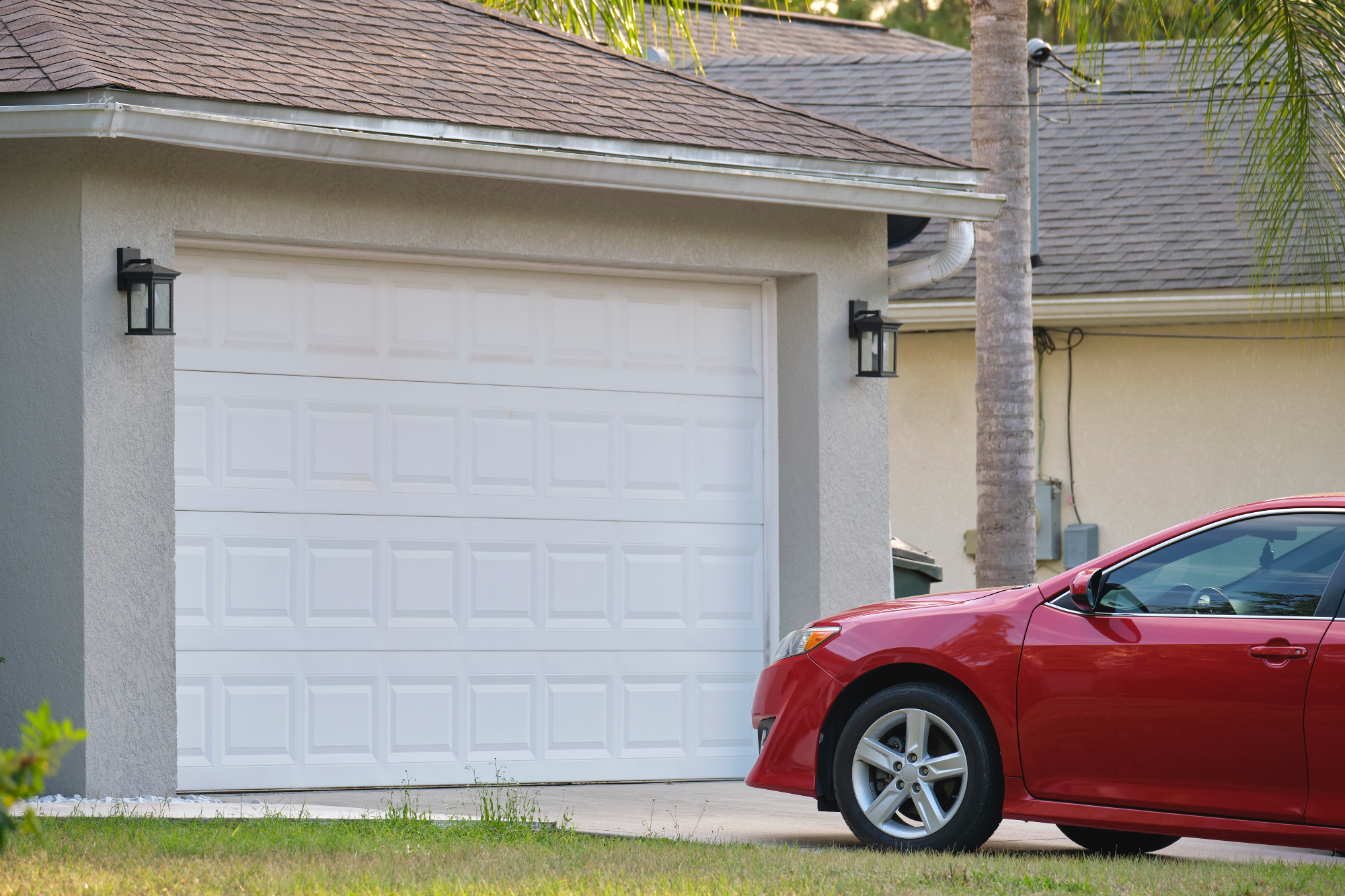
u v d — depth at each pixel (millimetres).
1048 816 9211
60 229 11250
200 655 12008
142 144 11430
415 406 12844
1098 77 24734
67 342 11195
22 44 11609
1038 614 9445
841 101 25359
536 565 13250
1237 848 10602
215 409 12133
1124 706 8984
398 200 12438
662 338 13883
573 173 12531
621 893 7508
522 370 13273
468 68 13383
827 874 8250
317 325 12523
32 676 11188
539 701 13188
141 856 8211
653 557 13734
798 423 14156
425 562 12828
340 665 12469
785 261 13945
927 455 22359
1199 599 9039
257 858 8258
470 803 11695
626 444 13680
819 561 13898
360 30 13562
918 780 9562
